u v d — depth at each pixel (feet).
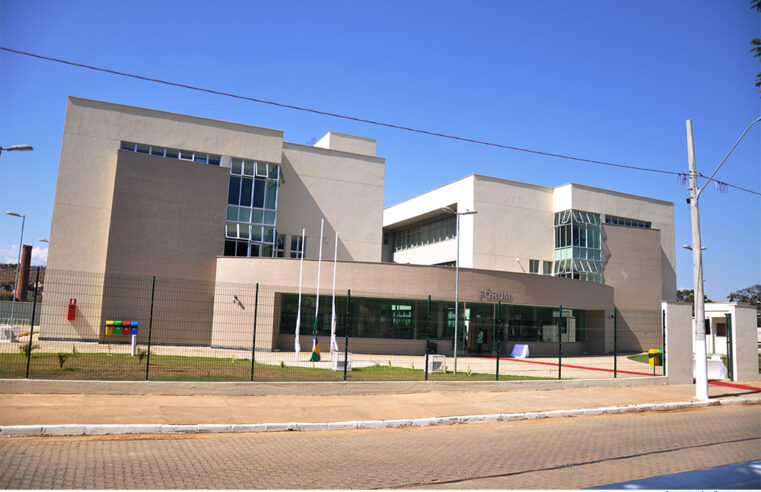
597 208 149.89
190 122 108.99
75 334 90.48
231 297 94.99
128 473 22.94
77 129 102.12
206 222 104.22
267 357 79.10
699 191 57.00
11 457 24.70
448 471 24.93
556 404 47.78
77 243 99.30
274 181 114.01
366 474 24.08
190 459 25.94
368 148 146.00
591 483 23.12
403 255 183.52
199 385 43.55
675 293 163.73
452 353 104.27
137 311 94.58
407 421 37.99
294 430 34.78
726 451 30.58
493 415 41.27
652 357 66.69
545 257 147.13
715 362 72.84
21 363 52.21
